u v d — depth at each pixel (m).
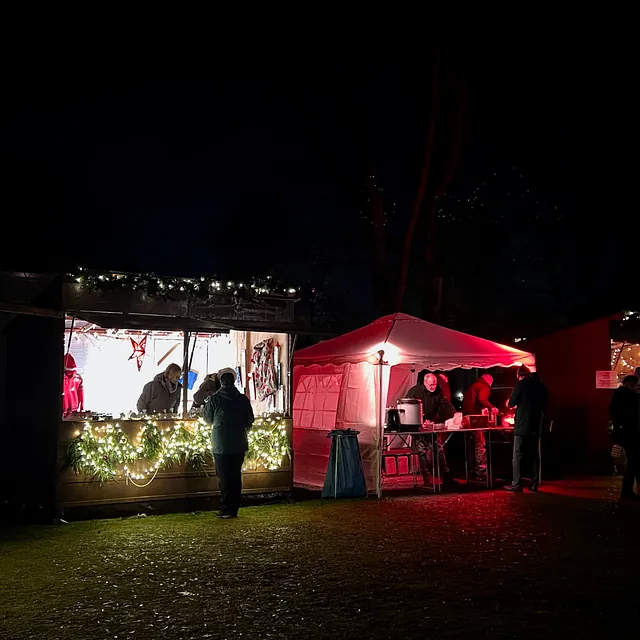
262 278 12.17
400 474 13.64
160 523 10.02
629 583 6.98
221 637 5.57
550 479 14.62
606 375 15.64
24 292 10.80
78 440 10.34
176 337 13.80
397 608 6.24
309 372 14.39
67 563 7.82
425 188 17.41
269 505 11.46
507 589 6.79
